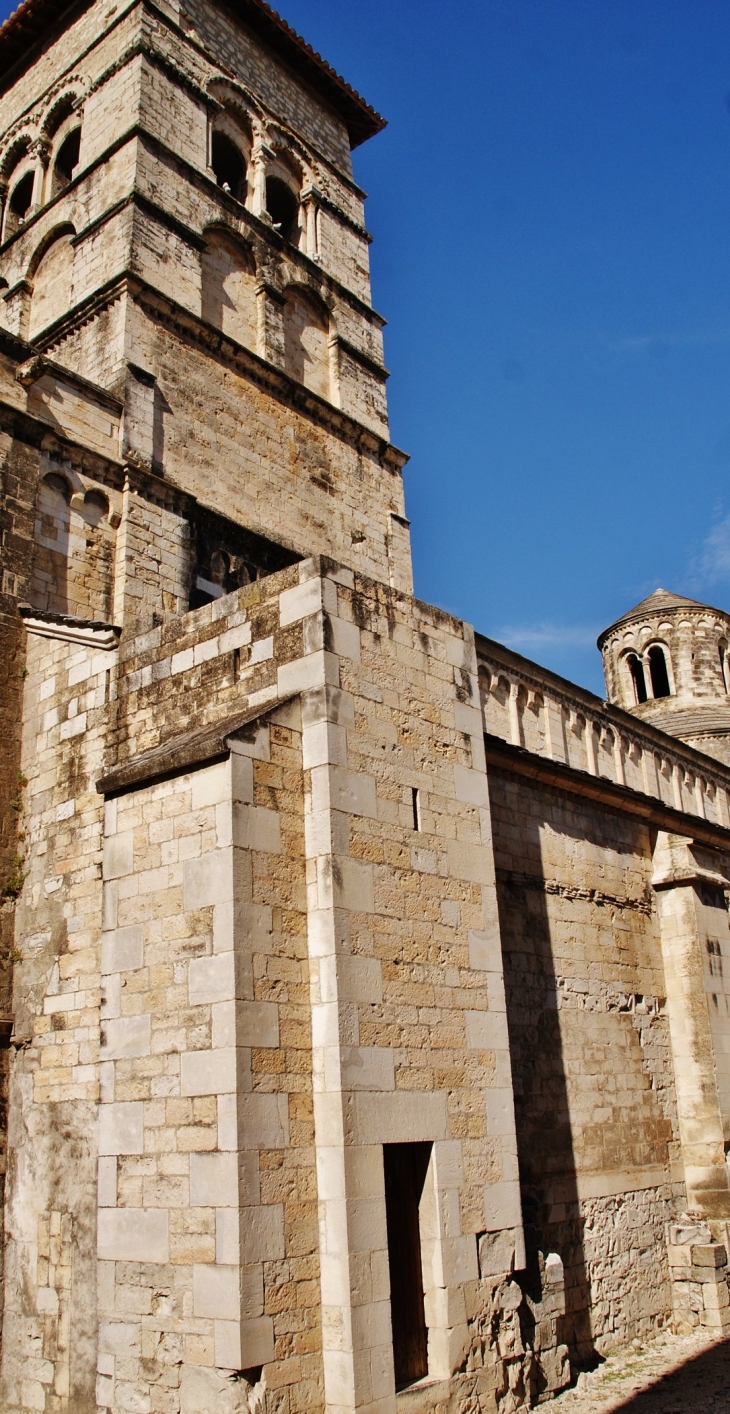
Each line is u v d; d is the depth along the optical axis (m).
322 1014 12.41
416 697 15.07
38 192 28.14
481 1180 13.86
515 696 22.81
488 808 15.81
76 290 24.67
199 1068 11.76
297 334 28.45
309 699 13.56
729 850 26.81
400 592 15.45
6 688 17.12
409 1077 13.09
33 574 18.48
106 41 27.45
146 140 25.06
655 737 27.86
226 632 14.82
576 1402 15.00
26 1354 13.67
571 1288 17.22
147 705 15.35
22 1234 14.37
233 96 28.92
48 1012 15.14
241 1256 10.88
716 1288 19.61
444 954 14.20
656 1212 20.11
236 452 24.62
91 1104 14.04
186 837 12.68
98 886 14.95
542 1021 18.45
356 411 29.20
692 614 42.97
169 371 23.39
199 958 12.12
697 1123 21.50
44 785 16.42
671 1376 16.50
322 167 31.58
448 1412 12.48
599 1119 19.17
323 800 13.08
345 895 12.90
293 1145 11.80
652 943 22.56
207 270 25.97
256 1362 10.70
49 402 20.19
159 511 21.17
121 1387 11.54
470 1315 13.24
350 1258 11.54
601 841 21.75
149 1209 11.80
